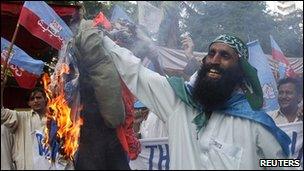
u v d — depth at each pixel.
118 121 2.59
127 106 2.76
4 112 3.44
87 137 2.58
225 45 2.42
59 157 2.62
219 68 2.40
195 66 3.38
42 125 3.39
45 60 4.83
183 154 2.35
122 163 2.59
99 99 2.59
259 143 2.35
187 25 3.38
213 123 2.39
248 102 2.39
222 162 2.29
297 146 2.64
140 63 2.60
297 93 2.94
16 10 5.45
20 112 3.52
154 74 2.57
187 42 3.39
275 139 2.34
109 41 2.62
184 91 2.45
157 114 2.54
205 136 2.37
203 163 2.32
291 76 3.07
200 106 2.43
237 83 2.42
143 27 3.26
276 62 3.16
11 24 5.56
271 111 3.02
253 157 2.31
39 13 3.15
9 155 3.27
